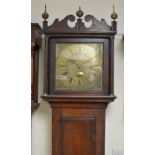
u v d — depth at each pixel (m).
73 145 1.55
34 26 1.44
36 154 1.76
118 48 1.74
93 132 1.55
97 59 1.56
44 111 1.75
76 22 1.58
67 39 1.56
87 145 1.55
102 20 1.54
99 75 1.57
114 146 1.76
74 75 1.57
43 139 1.76
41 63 1.73
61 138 1.55
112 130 1.76
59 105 1.55
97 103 1.54
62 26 1.53
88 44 1.56
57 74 1.57
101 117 1.55
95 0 1.75
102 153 1.55
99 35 1.53
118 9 1.75
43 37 1.72
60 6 1.75
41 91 1.74
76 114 1.55
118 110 1.75
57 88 1.57
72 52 1.57
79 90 1.57
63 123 1.55
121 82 1.75
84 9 1.75
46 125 1.75
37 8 1.74
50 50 1.56
